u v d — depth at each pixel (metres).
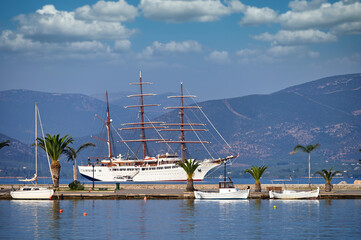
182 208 148.50
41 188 179.25
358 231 104.88
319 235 100.25
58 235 100.00
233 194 178.88
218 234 101.62
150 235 100.38
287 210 142.12
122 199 178.75
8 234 101.06
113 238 97.06
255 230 106.75
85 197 179.25
